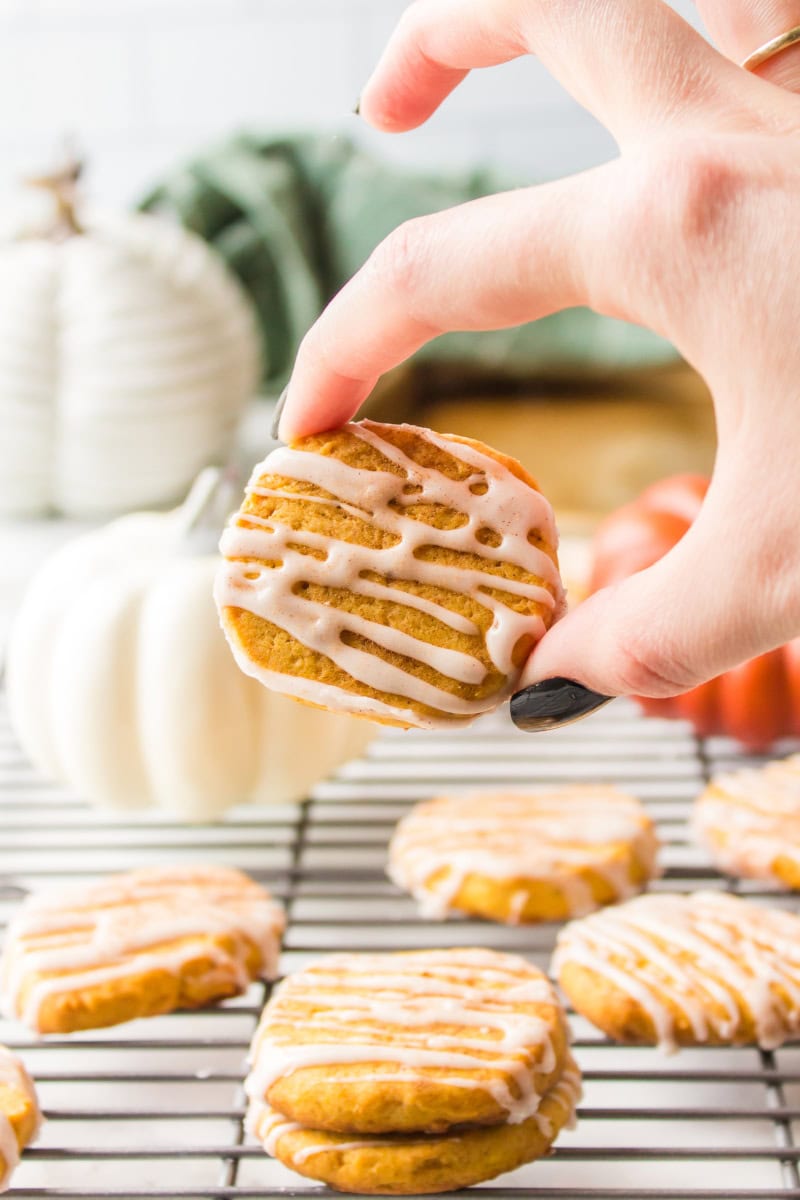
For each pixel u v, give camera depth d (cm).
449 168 109
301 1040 46
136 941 50
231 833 58
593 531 79
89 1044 48
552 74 41
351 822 58
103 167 111
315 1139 45
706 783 60
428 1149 44
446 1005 47
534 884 52
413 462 42
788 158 39
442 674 41
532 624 42
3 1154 44
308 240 97
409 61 44
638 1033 48
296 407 42
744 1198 43
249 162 97
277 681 42
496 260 40
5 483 83
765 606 39
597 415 97
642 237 39
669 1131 47
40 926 51
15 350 79
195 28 107
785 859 53
